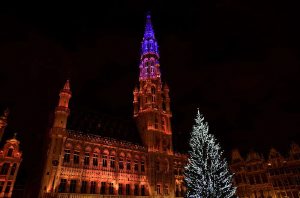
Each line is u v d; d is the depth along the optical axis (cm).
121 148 5069
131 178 4931
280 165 6116
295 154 5991
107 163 4709
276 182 6047
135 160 5219
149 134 5753
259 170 6444
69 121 4897
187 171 2755
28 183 4744
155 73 7050
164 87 7100
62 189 3956
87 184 4269
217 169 2594
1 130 4097
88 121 5297
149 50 7494
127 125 6147
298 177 5734
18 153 4044
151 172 5256
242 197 6406
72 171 4169
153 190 5069
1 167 3806
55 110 4588
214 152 2698
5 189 3716
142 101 6519
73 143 4419
